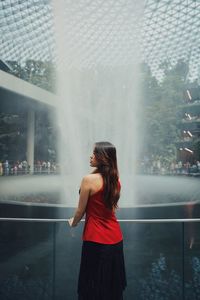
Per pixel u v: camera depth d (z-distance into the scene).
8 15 30.59
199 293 5.06
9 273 5.16
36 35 35.16
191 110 66.81
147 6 30.70
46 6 30.56
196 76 52.78
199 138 62.50
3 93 39.97
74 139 47.66
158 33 35.47
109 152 3.72
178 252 5.16
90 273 3.64
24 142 55.59
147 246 5.21
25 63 56.94
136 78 45.75
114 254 3.69
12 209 15.93
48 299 5.09
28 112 50.03
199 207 15.90
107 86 46.31
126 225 5.28
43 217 15.70
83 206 3.64
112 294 3.65
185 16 31.95
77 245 5.18
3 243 5.20
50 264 5.16
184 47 39.38
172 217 15.45
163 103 58.53
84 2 30.12
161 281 5.13
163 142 59.22
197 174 40.91
